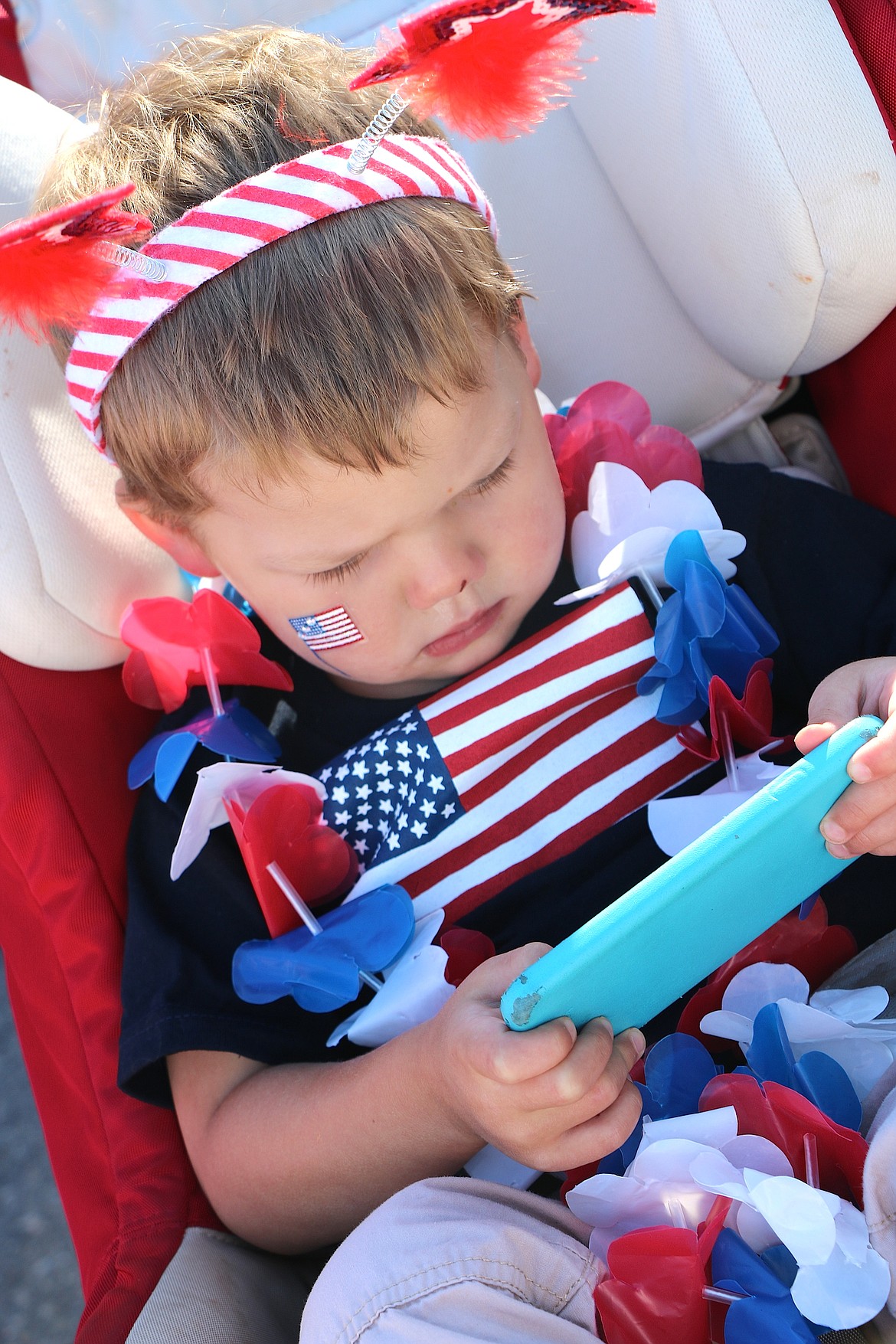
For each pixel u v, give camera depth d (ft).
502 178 3.66
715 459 3.94
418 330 2.50
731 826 2.03
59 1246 4.98
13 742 3.20
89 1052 3.05
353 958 2.80
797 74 2.87
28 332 2.44
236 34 3.12
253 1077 2.88
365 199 2.52
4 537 3.16
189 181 2.58
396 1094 2.49
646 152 3.28
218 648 3.25
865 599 3.35
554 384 3.86
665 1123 2.32
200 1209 2.89
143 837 3.25
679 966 2.16
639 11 1.97
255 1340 2.59
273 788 2.89
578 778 3.14
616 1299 2.10
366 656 2.89
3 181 3.26
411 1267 2.16
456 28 1.99
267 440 2.47
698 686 3.05
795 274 3.10
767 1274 2.15
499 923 3.04
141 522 3.08
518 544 2.85
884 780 2.13
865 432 3.62
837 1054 2.48
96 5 3.68
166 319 2.53
